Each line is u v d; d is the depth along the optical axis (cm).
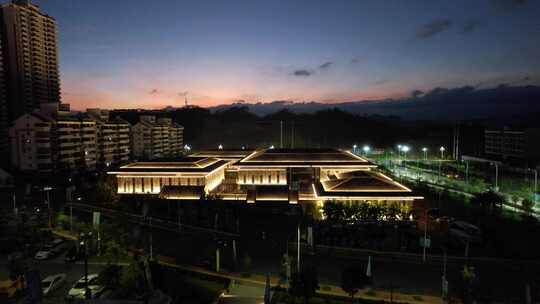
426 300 4647
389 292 4859
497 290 4900
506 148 17888
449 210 8756
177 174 10412
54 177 11781
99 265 5638
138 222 7844
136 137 17212
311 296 4341
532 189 10631
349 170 11112
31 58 17650
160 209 8631
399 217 7806
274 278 5259
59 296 4669
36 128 11819
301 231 7188
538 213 8269
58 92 19300
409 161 18212
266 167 11250
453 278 5275
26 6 17338
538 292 4772
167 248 6412
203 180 10431
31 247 5941
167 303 4394
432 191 10744
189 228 7512
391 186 8275
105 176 11419
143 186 10512
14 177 11712
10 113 17138
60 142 12325
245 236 7056
